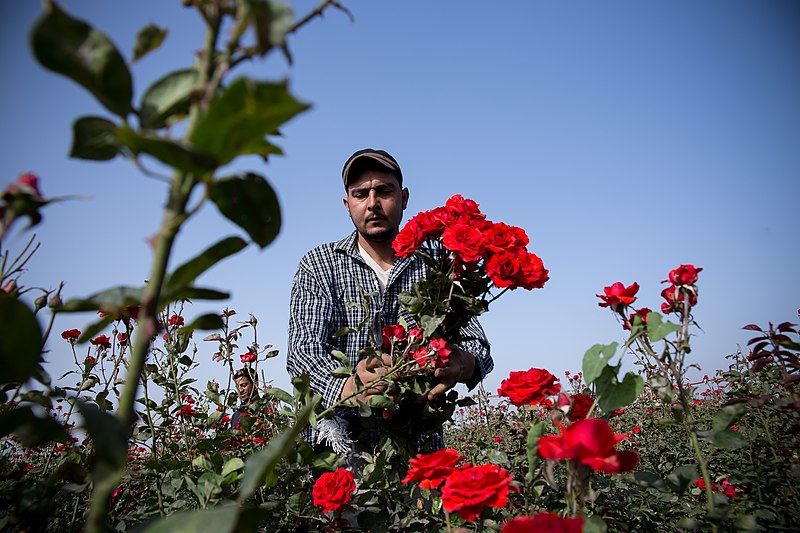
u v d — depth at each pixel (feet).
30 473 7.07
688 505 6.05
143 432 7.11
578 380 16.22
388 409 6.59
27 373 2.01
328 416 6.07
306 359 7.70
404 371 6.57
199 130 1.82
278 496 6.09
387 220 9.10
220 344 8.79
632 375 4.01
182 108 2.16
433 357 6.51
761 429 8.64
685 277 4.33
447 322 6.98
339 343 8.63
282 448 2.08
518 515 5.37
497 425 11.71
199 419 8.68
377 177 9.07
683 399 4.20
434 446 8.24
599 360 4.08
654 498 6.12
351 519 5.64
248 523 2.15
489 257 6.73
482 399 11.16
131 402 1.82
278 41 1.85
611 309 4.90
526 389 5.41
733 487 7.43
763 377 8.25
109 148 2.21
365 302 7.42
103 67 1.94
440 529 5.32
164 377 7.74
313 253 9.29
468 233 6.64
